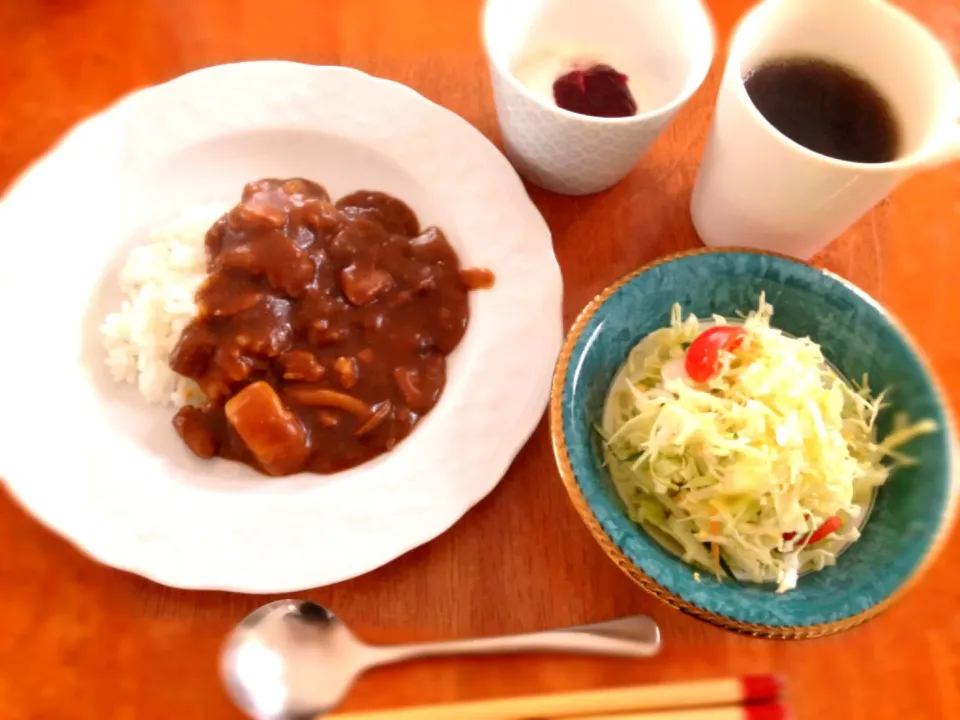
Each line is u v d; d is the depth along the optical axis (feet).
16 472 0.98
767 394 0.99
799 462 0.95
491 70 1.14
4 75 1.30
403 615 0.99
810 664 0.98
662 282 1.05
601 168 1.18
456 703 0.93
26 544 0.99
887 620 1.01
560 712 0.91
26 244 1.12
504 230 1.19
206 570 0.94
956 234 1.28
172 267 1.17
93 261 1.16
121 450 1.04
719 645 0.99
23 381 1.05
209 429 1.09
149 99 1.21
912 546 0.90
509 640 0.95
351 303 1.17
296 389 1.12
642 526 0.99
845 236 1.26
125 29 1.35
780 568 0.93
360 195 1.26
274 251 1.15
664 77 1.22
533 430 1.07
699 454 0.99
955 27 1.46
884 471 1.00
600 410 1.04
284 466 1.06
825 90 1.10
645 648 0.96
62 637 0.94
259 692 0.92
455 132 1.23
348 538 0.98
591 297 1.21
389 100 1.25
